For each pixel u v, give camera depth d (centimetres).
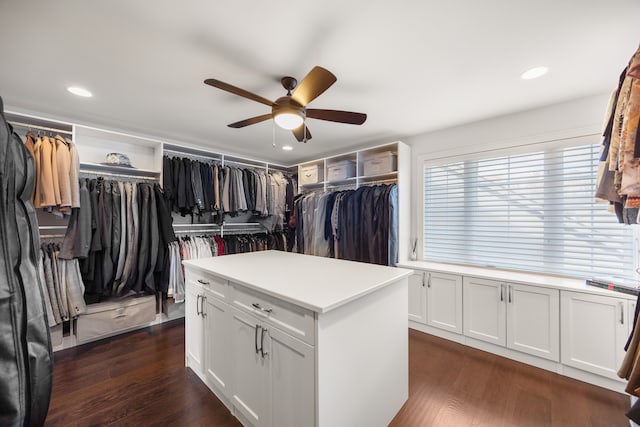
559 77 184
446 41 147
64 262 229
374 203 306
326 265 185
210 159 373
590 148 217
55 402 166
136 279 264
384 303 145
